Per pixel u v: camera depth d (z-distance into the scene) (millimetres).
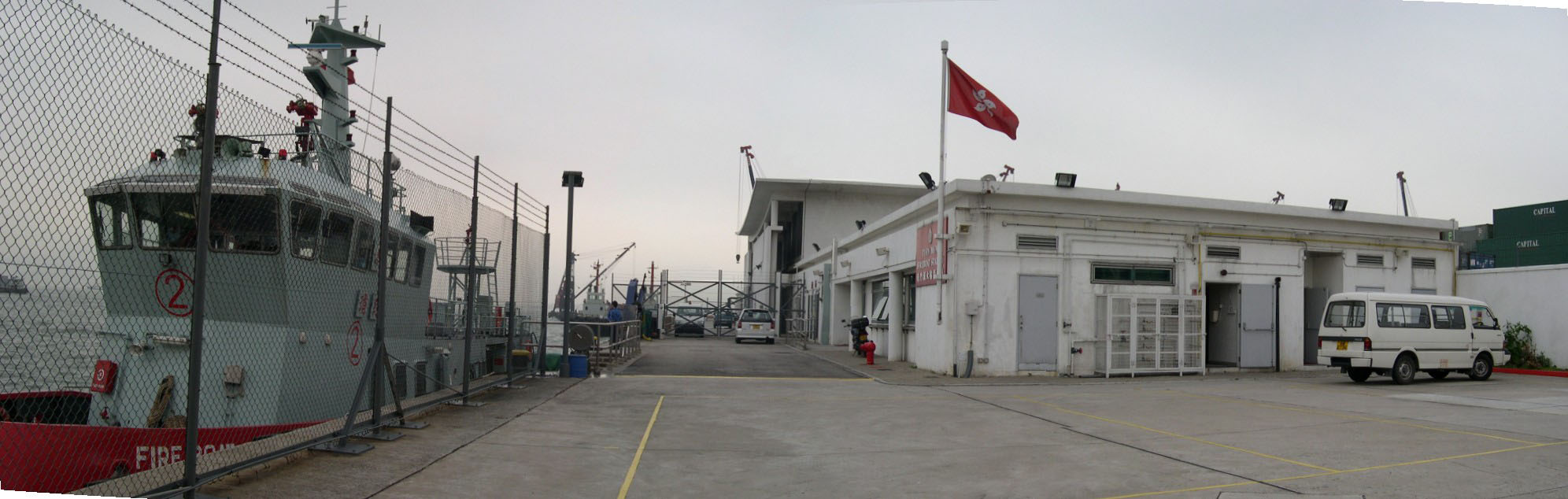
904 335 24016
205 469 6129
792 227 47906
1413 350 17203
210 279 8711
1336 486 7008
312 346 9695
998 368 18609
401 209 12078
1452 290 22516
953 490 7129
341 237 10359
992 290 18703
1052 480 7461
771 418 11516
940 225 19141
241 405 8836
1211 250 20109
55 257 4797
